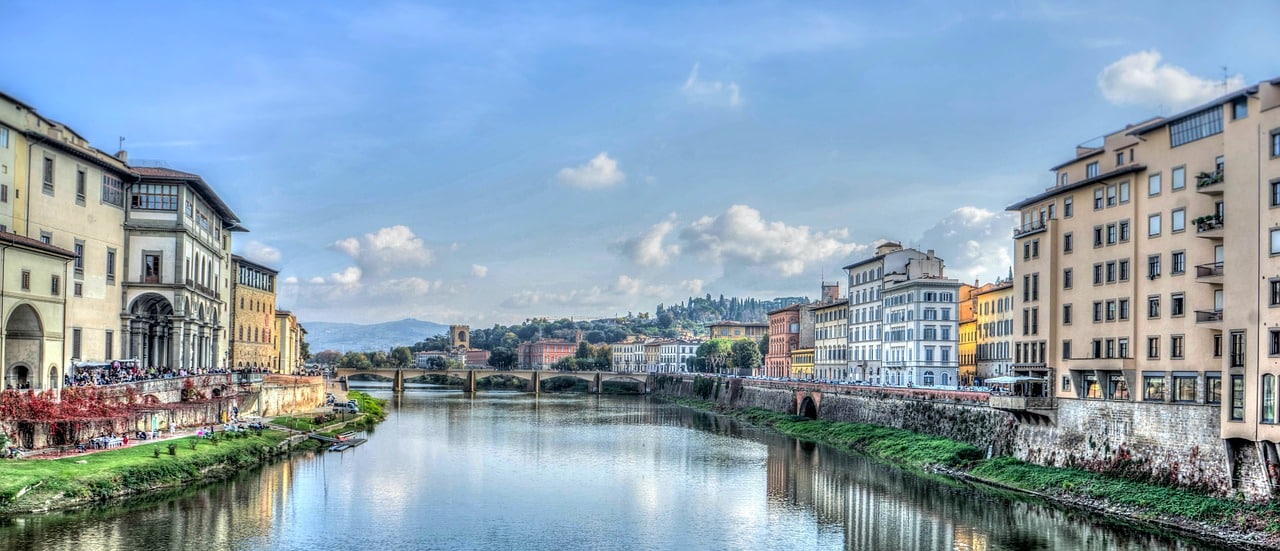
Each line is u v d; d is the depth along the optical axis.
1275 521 67.06
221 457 94.44
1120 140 89.38
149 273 110.56
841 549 70.81
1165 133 83.06
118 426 89.62
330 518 78.50
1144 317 84.50
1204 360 77.44
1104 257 89.75
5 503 68.56
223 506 79.00
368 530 75.12
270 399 142.75
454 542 72.50
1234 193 72.50
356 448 124.69
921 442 117.38
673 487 97.44
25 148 91.25
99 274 103.75
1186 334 79.56
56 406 84.25
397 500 87.69
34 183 92.62
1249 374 70.31
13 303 80.94
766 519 81.56
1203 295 78.19
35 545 62.59
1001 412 105.12
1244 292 71.12
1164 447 80.38
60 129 99.69
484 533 75.69
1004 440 103.88
